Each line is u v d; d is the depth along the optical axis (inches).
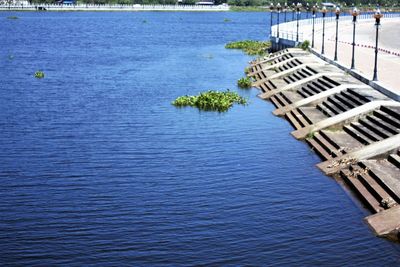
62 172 1224.8
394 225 910.4
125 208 1026.1
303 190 1107.3
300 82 2028.8
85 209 1023.6
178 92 2174.0
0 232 933.2
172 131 1569.9
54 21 6747.1
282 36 3535.9
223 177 1187.3
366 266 811.4
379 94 1612.9
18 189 1123.9
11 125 1630.2
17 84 2329.0
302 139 1470.2
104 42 4345.5
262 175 1198.3
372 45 3088.1
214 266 816.9
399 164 1136.8
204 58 3289.9
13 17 7160.4
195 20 7465.6
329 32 3978.8
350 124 1465.3
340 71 2107.5
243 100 1980.8
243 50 3752.5
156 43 4293.8
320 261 826.8
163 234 919.0
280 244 880.3
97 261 836.6
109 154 1353.3
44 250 871.7
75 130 1578.5
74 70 2768.2
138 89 2233.0
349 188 1113.4
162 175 1201.4
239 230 930.1
